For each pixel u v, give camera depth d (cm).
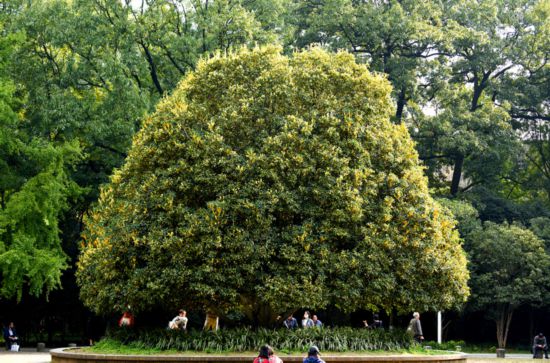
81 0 3716
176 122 2103
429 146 5028
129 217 2064
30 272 2984
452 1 5194
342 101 2212
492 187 5438
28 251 3061
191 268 1977
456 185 5231
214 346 1966
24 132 3441
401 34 4534
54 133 3603
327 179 2039
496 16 5219
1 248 3002
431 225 2164
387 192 2167
